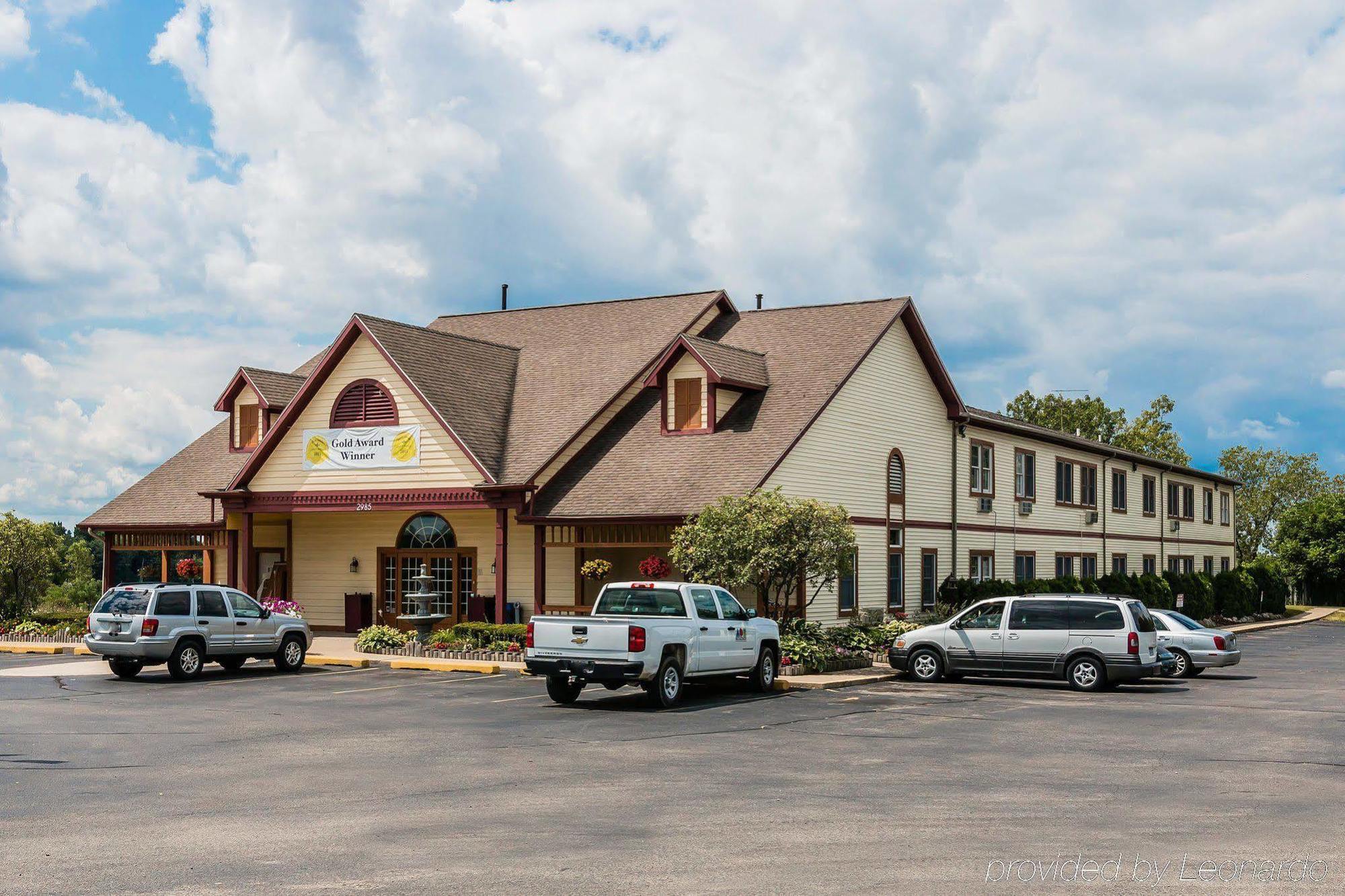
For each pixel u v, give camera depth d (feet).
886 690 77.82
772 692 76.59
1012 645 81.25
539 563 100.01
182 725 58.34
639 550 103.71
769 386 107.76
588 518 96.53
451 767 46.37
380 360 107.34
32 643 106.93
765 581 88.02
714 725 59.41
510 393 115.55
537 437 106.32
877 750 51.19
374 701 68.85
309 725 58.75
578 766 46.75
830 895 27.84
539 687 76.64
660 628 66.33
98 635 81.35
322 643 106.01
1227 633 94.43
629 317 125.39
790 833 34.47
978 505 130.93
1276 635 165.99
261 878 29.32
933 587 121.60
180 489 124.36
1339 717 64.18
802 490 99.60
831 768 46.47
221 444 130.00
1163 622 95.45
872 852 32.22
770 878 29.37
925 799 40.06
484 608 106.93
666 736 55.21
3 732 55.98
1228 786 42.78
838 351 110.63
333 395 109.09
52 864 30.81
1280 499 327.88
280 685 77.71
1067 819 36.81
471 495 101.86
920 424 120.88
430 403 103.71
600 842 33.27
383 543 115.34
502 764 47.21
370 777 44.09
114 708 65.36
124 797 40.24
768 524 84.17
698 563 86.38
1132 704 70.18
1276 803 39.58
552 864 30.76
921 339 120.37
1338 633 170.40
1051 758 49.39
